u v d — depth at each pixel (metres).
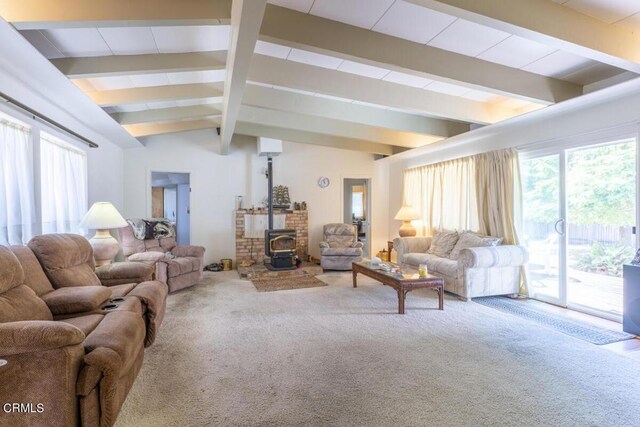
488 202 4.94
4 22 2.00
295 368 2.50
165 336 3.12
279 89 4.33
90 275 2.97
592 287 3.78
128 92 3.80
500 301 4.31
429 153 6.45
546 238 4.28
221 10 2.24
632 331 3.13
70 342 1.57
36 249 2.58
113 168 5.51
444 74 2.93
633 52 2.44
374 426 1.84
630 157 3.41
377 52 2.70
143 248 5.20
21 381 1.52
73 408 1.60
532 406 2.02
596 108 3.61
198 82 3.99
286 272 6.02
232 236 6.87
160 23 2.21
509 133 4.72
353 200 10.81
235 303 4.23
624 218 3.47
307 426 1.84
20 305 2.00
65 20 2.07
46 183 3.47
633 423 1.87
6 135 2.73
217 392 2.18
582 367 2.52
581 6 2.22
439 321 3.54
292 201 7.27
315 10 2.46
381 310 3.93
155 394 2.15
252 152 6.99
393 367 2.51
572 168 3.96
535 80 3.30
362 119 4.75
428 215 6.38
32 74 2.76
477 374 2.41
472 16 2.03
